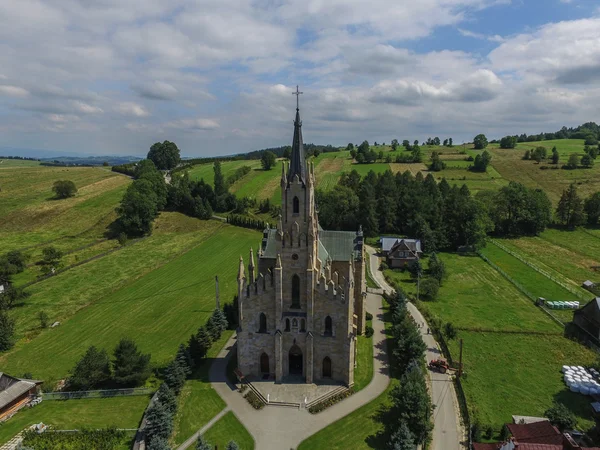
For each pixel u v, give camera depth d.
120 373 60.81
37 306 93.38
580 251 133.12
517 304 92.38
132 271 118.06
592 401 57.81
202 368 67.00
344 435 51.25
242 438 51.06
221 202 184.38
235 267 121.69
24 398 59.31
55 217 167.12
